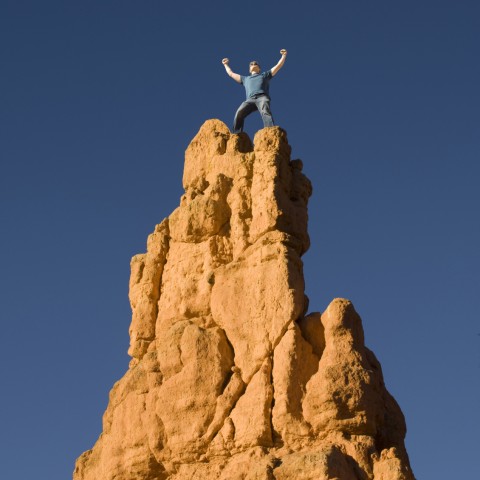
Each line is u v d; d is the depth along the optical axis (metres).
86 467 50.50
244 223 49.81
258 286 47.50
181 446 46.34
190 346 47.50
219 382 46.69
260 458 44.06
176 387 47.22
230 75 55.53
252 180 50.50
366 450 43.78
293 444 44.34
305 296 48.03
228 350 47.47
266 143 50.72
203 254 50.22
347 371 44.84
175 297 50.25
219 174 51.47
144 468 47.47
